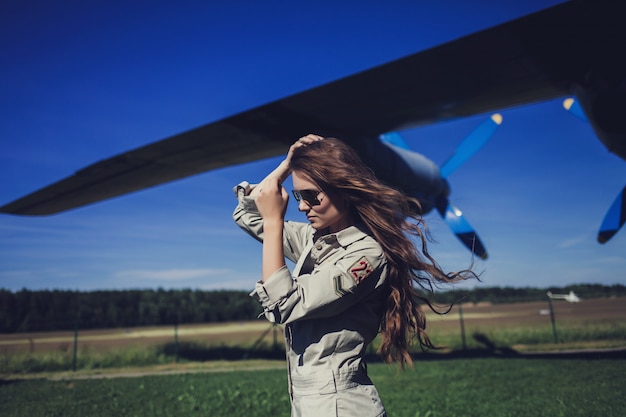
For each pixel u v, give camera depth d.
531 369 10.44
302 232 1.74
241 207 1.73
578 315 34.38
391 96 10.22
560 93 10.19
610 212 11.80
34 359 16.48
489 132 13.73
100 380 11.51
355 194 1.40
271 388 8.95
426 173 12.57
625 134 8.90
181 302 57.81
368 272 1.33
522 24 7.82
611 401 6.06
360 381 1.35
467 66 9.10
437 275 1.49
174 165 14.46
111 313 53.31
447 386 8.58
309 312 1.28
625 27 7.67
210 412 6.71
